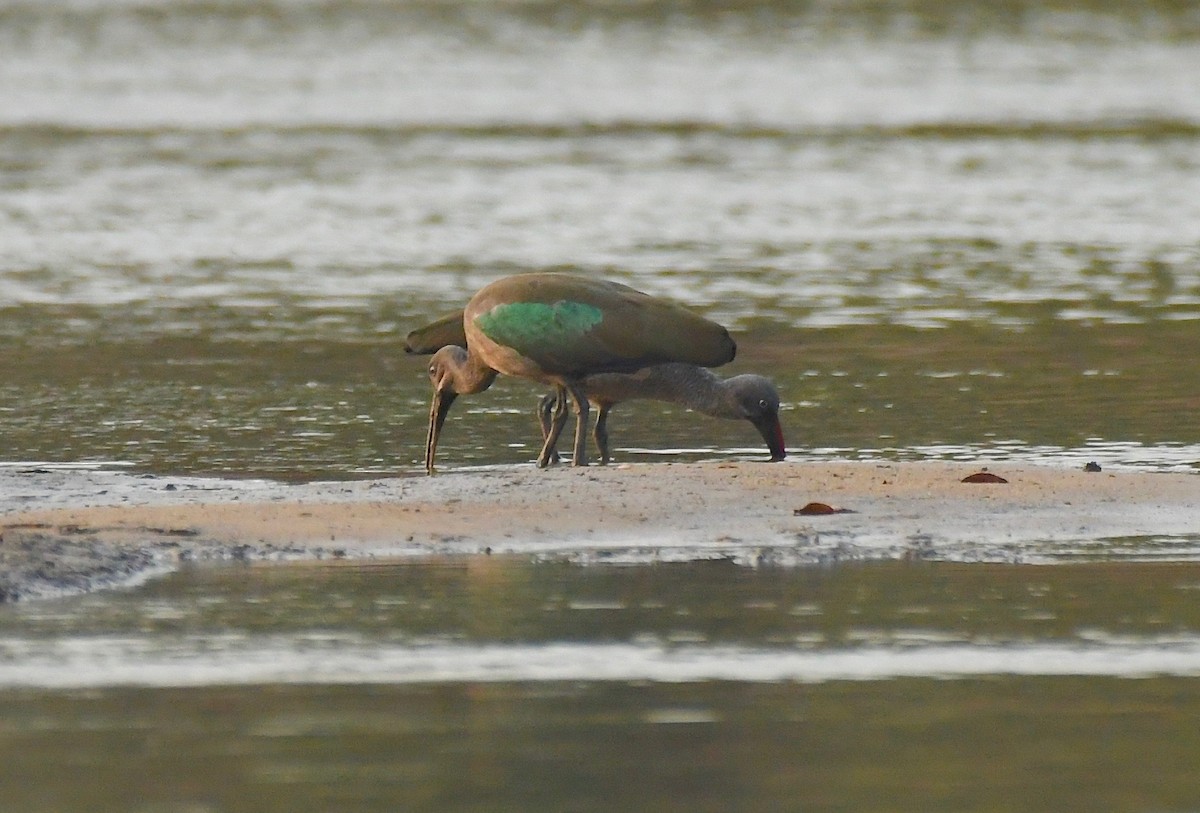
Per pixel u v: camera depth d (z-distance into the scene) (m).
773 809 8.95
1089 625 11.71
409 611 12.02
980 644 11.34
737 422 19.58
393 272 30.77
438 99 56.78
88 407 20.38
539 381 17.02
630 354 16.56
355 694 10.49
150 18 73.62
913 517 14.41
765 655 11.12
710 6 75.25
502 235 34.69
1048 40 67.75
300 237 34.56
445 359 17.38
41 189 40.31
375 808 8.95
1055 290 28.77
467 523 14.17
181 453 18.02
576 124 51.84
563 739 9.80
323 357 23.59
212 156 45.88
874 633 11.55
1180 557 13.38
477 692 10.51
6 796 9.09
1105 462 17.11
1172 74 60.59
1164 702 10.34
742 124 51.78
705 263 31.55
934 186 41.12
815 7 74.69
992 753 9.63
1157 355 23.42
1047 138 48.69
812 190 40.69
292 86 59.38
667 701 10.38
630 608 12.09
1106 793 9.13
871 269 30.89
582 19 73.12
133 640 11.44
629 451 18.28
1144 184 41.00
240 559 13.35
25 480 16.52
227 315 26.75
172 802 9.02
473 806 8.98
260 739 9.81
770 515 14.43
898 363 23.09
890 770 9.41
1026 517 14.44
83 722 10.06
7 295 28.41
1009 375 22.19
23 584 12.55
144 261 31.81
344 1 77.81
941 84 59.06
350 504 14.73
